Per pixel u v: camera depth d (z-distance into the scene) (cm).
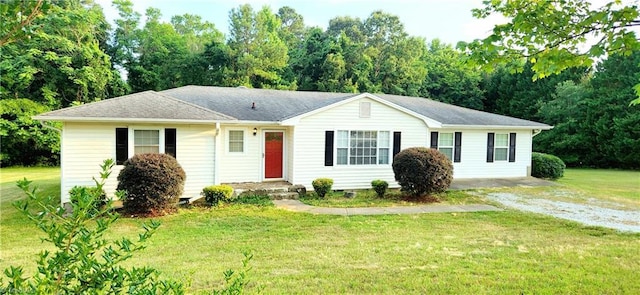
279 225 870
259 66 3127
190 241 732
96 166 1073
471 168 1658
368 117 1395
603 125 2658
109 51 3195
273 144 1401
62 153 1041
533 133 1798
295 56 3628
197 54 3189
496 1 409
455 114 1764
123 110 1095
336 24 4353
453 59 3766
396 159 1245
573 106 2797
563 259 625
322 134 1343
